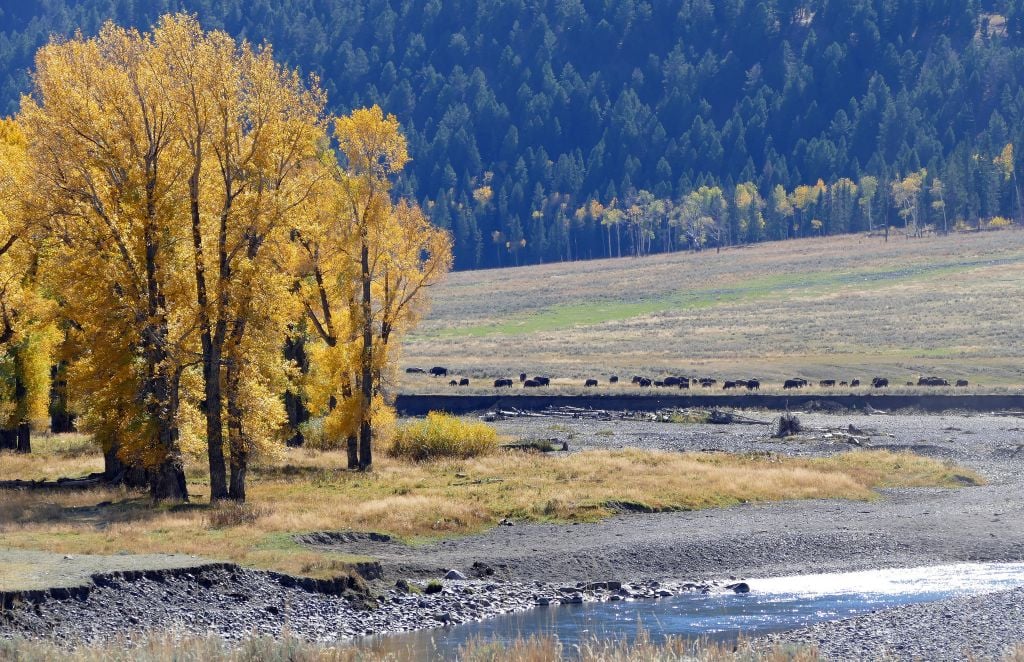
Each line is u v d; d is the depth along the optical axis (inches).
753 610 1429.6
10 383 2901.1
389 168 2728.8
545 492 2235.5
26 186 1991.9
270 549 1630.2
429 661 1148.5
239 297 2017.7
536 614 1412.4
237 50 2117.4
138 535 1669.5
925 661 1121.4
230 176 2069.4
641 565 1713.8
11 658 1009.5
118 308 2007.9
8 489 2187.5
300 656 1087.0
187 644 1085.1
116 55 2048.5
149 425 2038.6
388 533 1814.7
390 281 2748.5
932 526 2012.8
